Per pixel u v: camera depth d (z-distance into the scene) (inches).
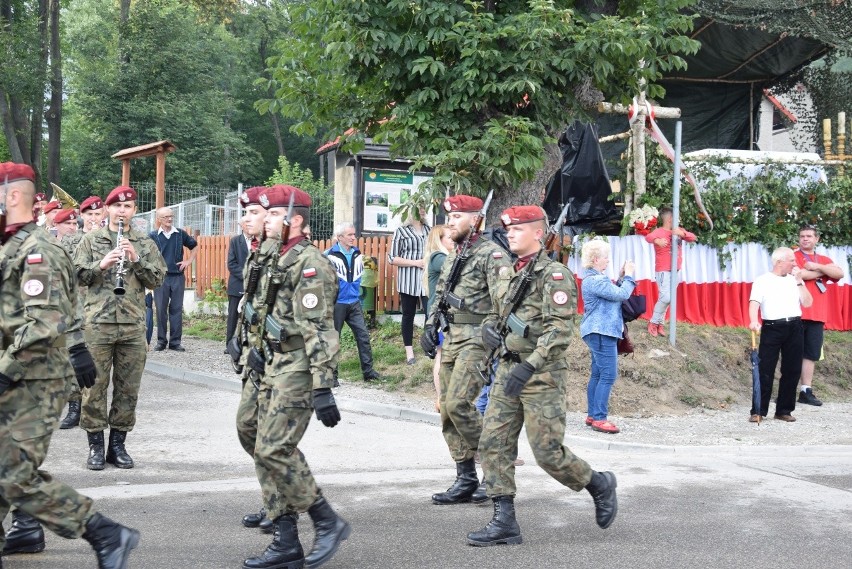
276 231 197.3
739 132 789.2
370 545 215.6
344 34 415.8
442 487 276.7
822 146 815.7
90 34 1791.3
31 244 172.1
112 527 174.6
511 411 219.3
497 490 217.8
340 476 289.1
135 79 1487.5
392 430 363.3
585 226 498.3
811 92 804.6
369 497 263.4
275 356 193.9
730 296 518.9
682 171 506.6
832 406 451.8
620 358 443.8
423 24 420.5
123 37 1519.4
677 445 347.9
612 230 544.7
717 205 517.3
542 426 214.4
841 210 545.0
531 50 405.4
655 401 421.7
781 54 708.0
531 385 215.3
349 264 448.1
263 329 195.2
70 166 1595.7
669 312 497.7
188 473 289.9
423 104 431.2
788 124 940.6
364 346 450.6
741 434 374.6
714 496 269.6
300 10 445.1
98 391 288.5
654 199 506.9
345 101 478.3
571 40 420.5
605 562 204.1
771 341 401.4
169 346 565.3
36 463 169.8
